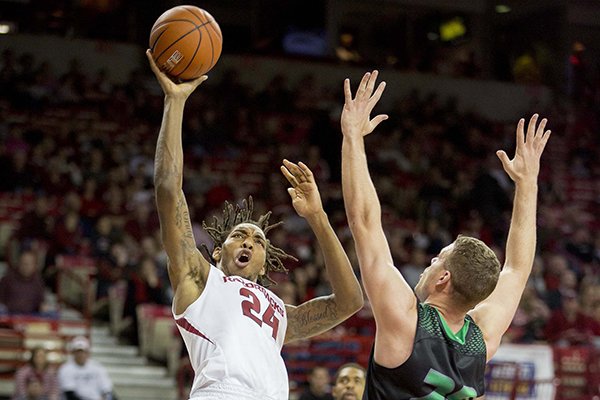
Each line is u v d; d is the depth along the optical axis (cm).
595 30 3678
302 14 3525
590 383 1797
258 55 3356
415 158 2997
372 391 495
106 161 2500
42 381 1545
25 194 2288
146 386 1777
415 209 2728
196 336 556
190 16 574
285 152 2825
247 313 564
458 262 508
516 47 3709
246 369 548
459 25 3684
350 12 3584
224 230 626
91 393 1573
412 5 3628
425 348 490
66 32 3166
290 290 1769
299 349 1773
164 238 555
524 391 1722
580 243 2680
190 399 546
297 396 1716
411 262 2234
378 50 3606
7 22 3106
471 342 507
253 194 2523
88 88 2870
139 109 2866
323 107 3203
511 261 571
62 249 2073
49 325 1791
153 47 569
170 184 551
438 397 490
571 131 3478
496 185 2683
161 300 1909
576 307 2023
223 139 2839
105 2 3206
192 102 2991
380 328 495
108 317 2000
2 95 2722
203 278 566
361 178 512
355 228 506
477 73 3569
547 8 3662
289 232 2375
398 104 3297
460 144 3195
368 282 498
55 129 2673
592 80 3638
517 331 1948
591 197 3172
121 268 2008
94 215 2242
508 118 3559
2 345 1727
